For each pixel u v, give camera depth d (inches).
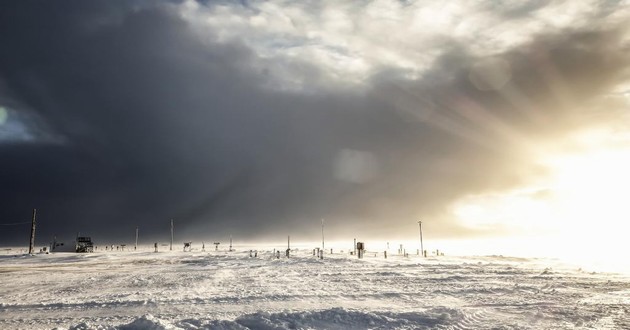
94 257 2600.9
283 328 469.1
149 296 749.3
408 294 781.3
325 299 721.0
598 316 561.0
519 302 681.6
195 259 2261.3
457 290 834.2
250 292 801.6
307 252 3368.6
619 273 1261.1
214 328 462.9
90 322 522.6
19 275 1278.3
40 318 552.7
